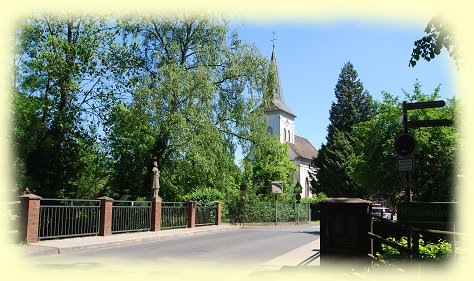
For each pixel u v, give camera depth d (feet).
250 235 73.05
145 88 82.12
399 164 28.35
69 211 54.44
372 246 21.94
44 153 82.84
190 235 72.54
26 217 45.98
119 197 95.09
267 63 95.61
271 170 155.02
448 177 58.65
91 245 47.93
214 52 92.22
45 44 86.94
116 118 90.94
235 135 95.86
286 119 262.47
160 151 95.14
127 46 94.12
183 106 84.12
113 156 99.45
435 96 71.67
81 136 90.22
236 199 118.01
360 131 78.18
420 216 16.81
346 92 223.71
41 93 89.51
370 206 22.02
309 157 268.82
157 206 74.59
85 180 97.66
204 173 87.30
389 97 72.95
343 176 185.57
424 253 22.75
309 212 155.33
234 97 93.76
